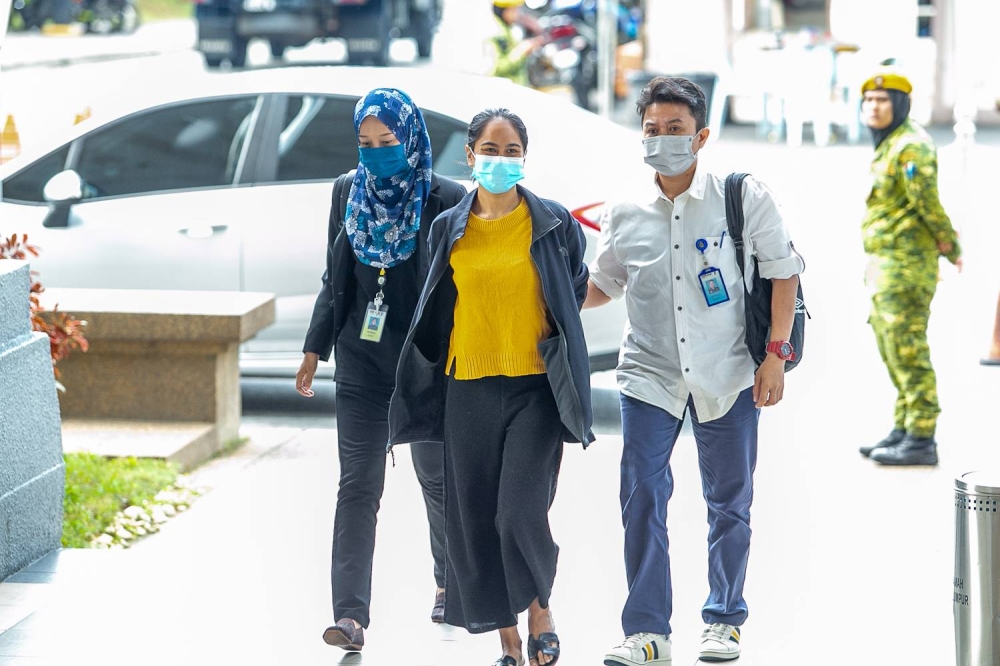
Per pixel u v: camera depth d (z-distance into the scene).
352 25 78.19
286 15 77.69
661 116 15.42
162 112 29.66
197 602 18.41
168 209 29.02
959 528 14.88
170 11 126.94
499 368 15.16
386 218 16.02
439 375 15.73
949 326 35.91
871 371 31.56
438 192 16.22
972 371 31.66
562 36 75.62
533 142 27.81
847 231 46.44
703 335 15.86
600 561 19.88
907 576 19.20
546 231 14.98
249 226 28.70
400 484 23.88
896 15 70.88
